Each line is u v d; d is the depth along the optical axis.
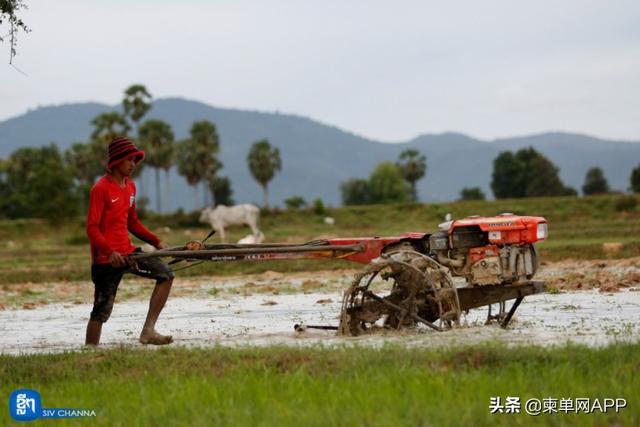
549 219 118.19
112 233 21.91
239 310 31.39
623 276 38.28
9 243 116.00
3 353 21.72
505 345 16.91
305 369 15.82
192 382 14.85
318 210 130.62
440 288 21.08
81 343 23.75
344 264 54.12
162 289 22.28
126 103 163.00
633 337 19.61
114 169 22.05
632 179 175.62
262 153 172.75
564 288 34.50
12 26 22.12
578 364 15.22
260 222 125.81
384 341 18.50
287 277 49.03
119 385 15.48
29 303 37.81
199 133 166.12
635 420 12.29
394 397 12.97
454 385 13.75
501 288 21.45
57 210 133.88
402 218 126.81
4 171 175.62
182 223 129.88
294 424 11.80
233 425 11.98
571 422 12.20
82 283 51.84
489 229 21.30
